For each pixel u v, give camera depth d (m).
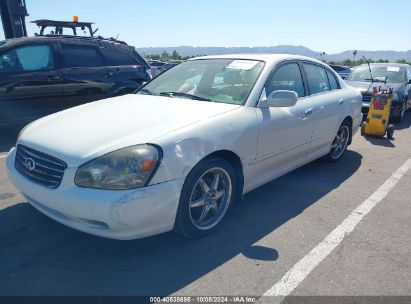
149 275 2.55
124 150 2.49
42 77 6.02
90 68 6.62
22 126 6.84
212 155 2.97
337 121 4.75
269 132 3.43
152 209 2.51
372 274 2.64
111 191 2.40
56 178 2.58
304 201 3.90
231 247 2.95
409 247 3.03
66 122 3.06
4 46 5.74
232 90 3.54
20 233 3.05
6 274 2.52
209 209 3.08
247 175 3.33
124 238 2.51
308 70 4.37
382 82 8.98
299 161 4.20
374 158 5.64
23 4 8.19
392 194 4.16
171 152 2.58
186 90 3.76
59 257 2.73
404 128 8.20
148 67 7.75
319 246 3.00
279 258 2.81
